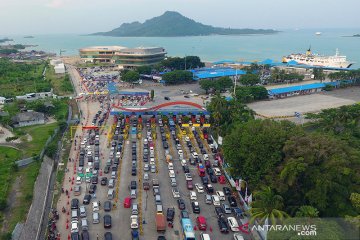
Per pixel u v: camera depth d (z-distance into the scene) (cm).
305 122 18438
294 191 9038
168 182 12150
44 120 18638
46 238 9069
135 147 15062
